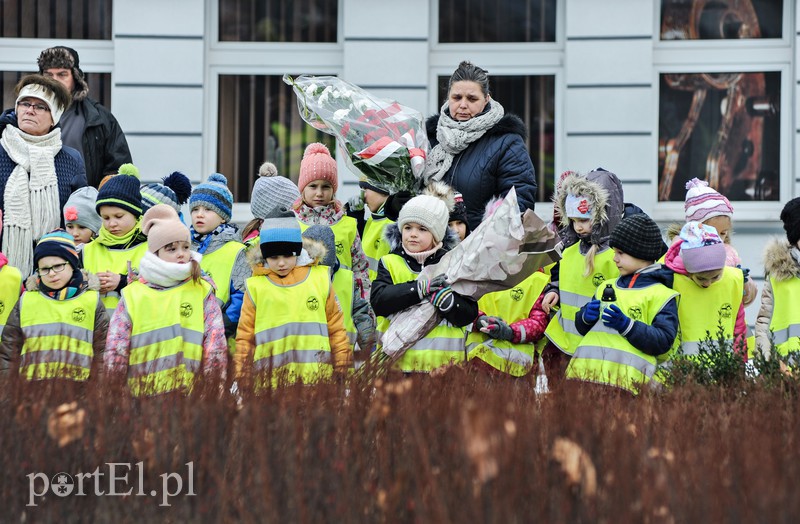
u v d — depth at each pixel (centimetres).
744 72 3194
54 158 2061
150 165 3164
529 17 3216
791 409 1160
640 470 906
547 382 1370
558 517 867
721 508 859
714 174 3203
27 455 1020
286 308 1655
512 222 1585
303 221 1969
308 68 3238
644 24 3131
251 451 986
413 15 3159
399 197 1795
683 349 1677
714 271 1662
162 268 1609
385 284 1642
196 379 1166
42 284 1655
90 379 1159
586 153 3150
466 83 1877
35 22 3219
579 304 1742
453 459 922
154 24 3159
